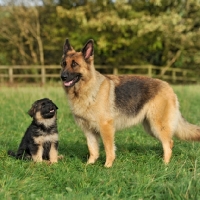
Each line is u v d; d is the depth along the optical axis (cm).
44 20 3541
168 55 3409
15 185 576
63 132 1068
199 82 3356
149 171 667
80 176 628
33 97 1811
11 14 3441
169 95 806
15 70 3588
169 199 524
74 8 3206
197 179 570
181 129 834
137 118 805
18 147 855
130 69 3406
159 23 2748
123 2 2912
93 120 759
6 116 1330
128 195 559
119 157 794
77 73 739
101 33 3092
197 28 3288
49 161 766
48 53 3647
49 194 570
